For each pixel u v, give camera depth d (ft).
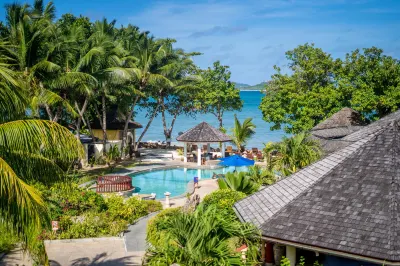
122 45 173.06
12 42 121.90
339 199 48.67
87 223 82.07
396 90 133.18
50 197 88.79
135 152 179.32
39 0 151.74
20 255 66.44
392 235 42.27
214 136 164.14
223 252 38.81
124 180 118.62
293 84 161.17
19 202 35.40
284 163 95.55
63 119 175.52
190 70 224.94
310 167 59.21
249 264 42.14
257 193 59.26
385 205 45.78
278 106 167.02
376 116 141.79
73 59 136.98
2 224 38.17
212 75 221.25
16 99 41.91
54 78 122.31
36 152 41.68
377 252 40.96
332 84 160.66
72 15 197.16
